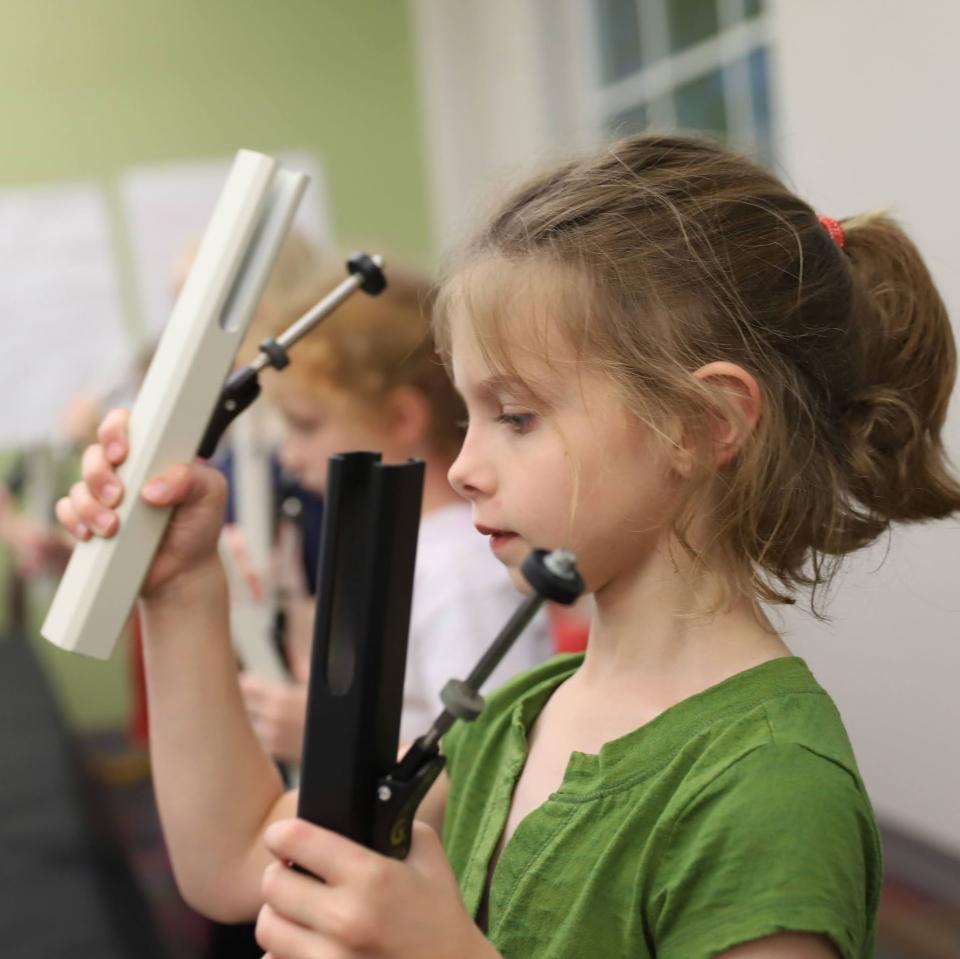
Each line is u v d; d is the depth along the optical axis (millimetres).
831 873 537
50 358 3453
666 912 567
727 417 636
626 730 647
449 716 524
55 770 1600
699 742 608
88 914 1110
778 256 679
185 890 788
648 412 626
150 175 3486
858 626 1979
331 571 524
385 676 523
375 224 3611
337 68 3570
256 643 1304
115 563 738
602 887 600
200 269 756
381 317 1368
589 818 624
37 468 2852
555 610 1333
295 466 1401
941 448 776
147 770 3072
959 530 1697
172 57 3477
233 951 1549
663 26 2609
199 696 781
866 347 736
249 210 752
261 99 3533
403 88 3604
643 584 649
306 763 534
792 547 683
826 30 1936
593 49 2951
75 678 3355
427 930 522
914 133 1760
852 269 750
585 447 625
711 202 674
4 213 3406
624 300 638
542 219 663
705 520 643
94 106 3445
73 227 3449
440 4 3502
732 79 2346
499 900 648
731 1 2314
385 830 527
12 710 1988
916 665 1854
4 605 3322
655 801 602
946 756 1832
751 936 528
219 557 791
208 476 760
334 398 1354
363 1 3572
